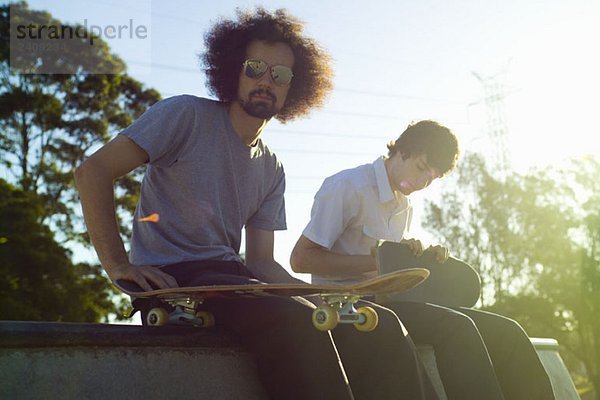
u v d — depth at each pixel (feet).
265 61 8.47
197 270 7.52
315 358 6.59
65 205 72.84
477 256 123.54
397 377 7.02
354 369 7.27
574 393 11.92
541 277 118.42
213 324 7.10
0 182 66.13
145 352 6.08
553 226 117.50
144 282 6.89
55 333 5.46
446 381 8.20
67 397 5.48
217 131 8.05
